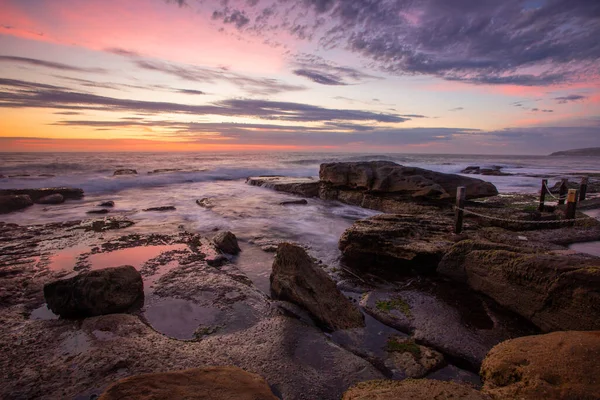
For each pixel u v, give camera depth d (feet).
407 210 49.19
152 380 9.88
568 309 16.99
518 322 19.01
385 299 21.98
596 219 40.14
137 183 86.89
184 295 21.48
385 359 15.52
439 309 20.51
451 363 15.52
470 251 24.16
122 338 15.72
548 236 32.14
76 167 110.01
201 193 73.82
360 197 58.80
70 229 39.19
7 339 15.57
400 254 27.86
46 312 18.86
